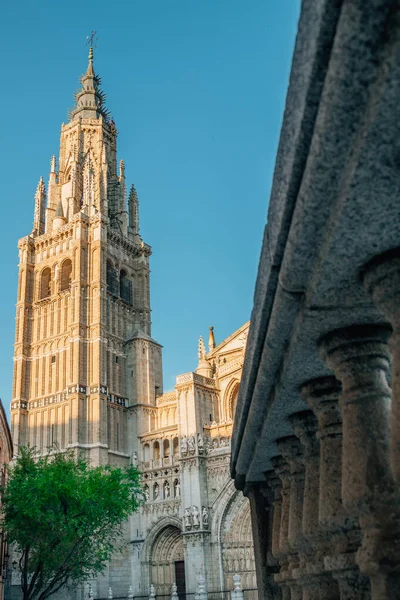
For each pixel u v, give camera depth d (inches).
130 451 3319.4
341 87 156.5
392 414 198.2
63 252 3715.6
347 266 218.8
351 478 241.1
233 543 2682.1
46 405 3385.8
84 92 4517.7
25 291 3715.6
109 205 4092.0
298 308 261.4
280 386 338.6
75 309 3462.1
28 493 1760.6
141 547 2950.3
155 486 3036.4
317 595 339.9
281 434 430.3
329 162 178.1
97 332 3420.3
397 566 214.5
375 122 158.7
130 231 4101.9
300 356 294.8
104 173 3976.4
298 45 168.2
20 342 3580.2
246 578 2640.3
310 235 209.9
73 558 1857.8
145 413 3408.0
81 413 3230.8
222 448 2800.2
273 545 506.9
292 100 179.9
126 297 3811.5
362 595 273.4
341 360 264.5
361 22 142.4
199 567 2620.6
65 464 2005.4
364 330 261.0
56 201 4082.2
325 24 152.1
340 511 289.6
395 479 190.2
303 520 353.4
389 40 142.8
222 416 3134.8
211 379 3216.0
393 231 198.4
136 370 3503.9
